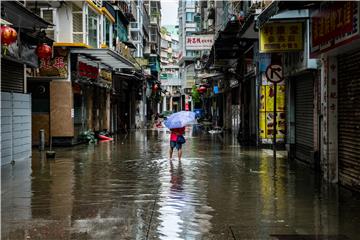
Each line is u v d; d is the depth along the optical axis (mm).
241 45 24344
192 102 92125
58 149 21312
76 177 12180
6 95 14914
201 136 30328
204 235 6605
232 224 7203
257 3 17125
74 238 6453
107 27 32062
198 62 67438
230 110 37031
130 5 45938
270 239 6383
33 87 23297
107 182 11320
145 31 66750
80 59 24672
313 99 13438
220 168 13828
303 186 10531
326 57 10883
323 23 10305
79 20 24781
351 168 10031
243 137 25812
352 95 9938
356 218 7512
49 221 7398
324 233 6652
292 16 12219
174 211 8094
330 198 9141
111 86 34406
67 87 23234
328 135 10883
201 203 8758
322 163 11898
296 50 13164
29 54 16938
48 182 11359
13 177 12219
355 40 8516
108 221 7398
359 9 8164
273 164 14656
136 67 40875
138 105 51625
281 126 20797
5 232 6746
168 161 15812
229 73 29547
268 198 9195
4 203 8812
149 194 9703
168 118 16516
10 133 15273
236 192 9867
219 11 37781
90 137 25406
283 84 20656
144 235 6613
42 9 23516
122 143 24938
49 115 23250
